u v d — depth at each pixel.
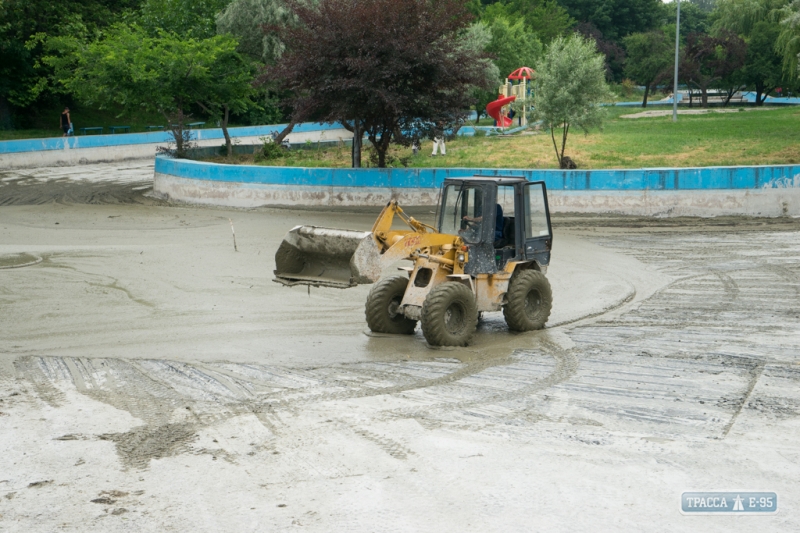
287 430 7.61
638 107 75.56
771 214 23.66
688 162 29.77
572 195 24.69
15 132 46.69
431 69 24.47
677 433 7.29
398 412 8.13
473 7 74.44
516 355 10.74
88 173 38.44
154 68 32.72
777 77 68.50
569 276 16.59
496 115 44.66
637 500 5.87
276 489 6.24
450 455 6.85
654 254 18.81
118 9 51.50
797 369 9.47
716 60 70.00
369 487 6.23
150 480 6.46
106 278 16.17
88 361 10.47
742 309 13.35
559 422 7.71
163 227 23.38
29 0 45.31
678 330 11.92
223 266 17.42
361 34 24.05
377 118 26.33
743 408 7.98
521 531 5.43
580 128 28.02
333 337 11.83
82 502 6.05
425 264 11.53
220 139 48.47
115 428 7.73
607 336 11.67
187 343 11.45
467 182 11.91
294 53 25.48
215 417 8.05
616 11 104.38
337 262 11.30
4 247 19.84
